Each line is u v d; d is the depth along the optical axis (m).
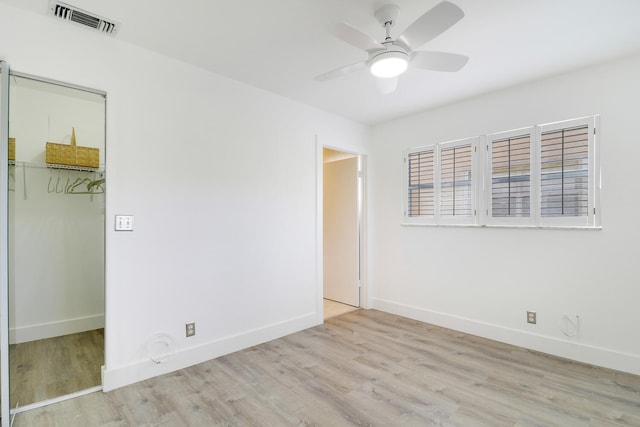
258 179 3.08
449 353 2.84
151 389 2.23
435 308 3.62
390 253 4.06
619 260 2.51
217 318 2.77
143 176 2.38
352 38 1.78
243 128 2.96
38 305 2.80
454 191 3.46
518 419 1.90
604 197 2.57
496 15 1.93
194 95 2.64
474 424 1.86
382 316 3.93
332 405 2.05
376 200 4.23
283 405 2.05
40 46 1.98
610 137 2.54
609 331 2.54
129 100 2.31
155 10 1.92
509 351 2.88
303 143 3.48
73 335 2.90
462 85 2.99
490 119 3.18
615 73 2.52
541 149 2.88
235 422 1.88
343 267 4.48
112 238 2.24
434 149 3.62
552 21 1.99
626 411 1.98
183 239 2.57
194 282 2.63
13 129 2.57
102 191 2.71
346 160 4.45
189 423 1.87
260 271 3.09
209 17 1.99
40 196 2.78
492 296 3.17
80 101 2.51
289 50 2.40
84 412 1.96
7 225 1.87
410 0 1.82
